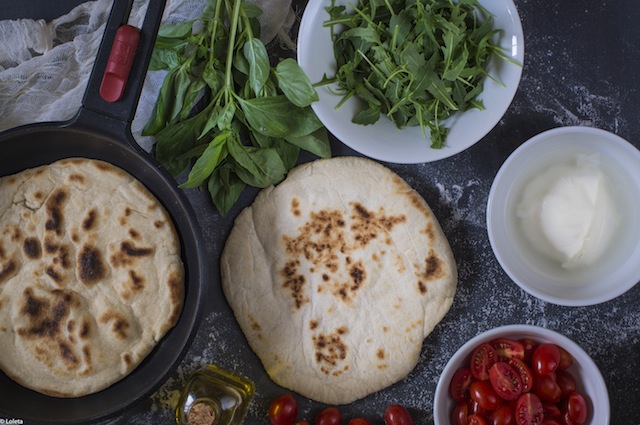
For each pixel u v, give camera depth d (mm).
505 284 893
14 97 840
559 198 860
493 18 809
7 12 848
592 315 896
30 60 836
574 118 905
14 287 758
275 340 866
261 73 801
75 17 853
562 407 846
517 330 828
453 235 896
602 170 864
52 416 772
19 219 762
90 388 766
